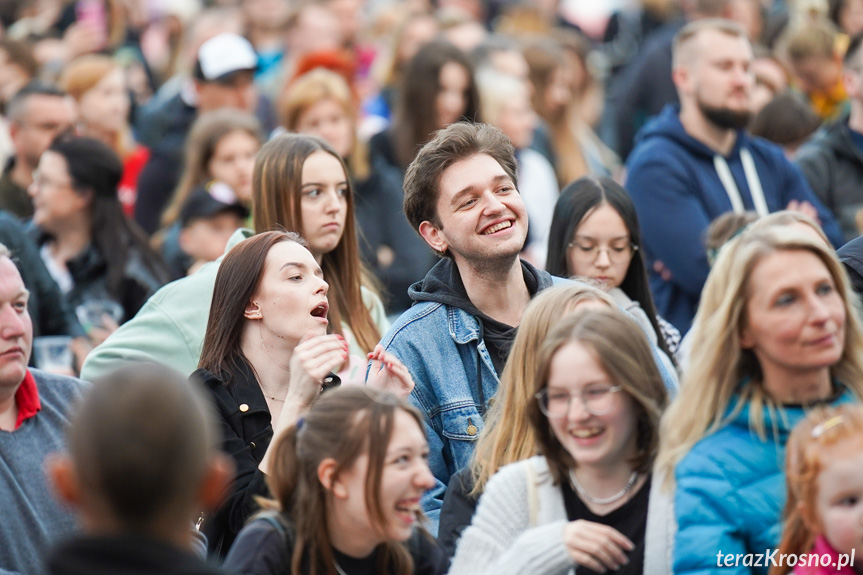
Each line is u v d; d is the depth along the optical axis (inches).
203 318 443.5
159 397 225.0
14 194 666.8
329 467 294.0
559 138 842.2
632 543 301.4
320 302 385.4
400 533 294.8
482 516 315.6
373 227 689.6
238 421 373.4
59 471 231.9
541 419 311.0
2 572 328.5
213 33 914.1
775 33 944.3
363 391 301.3
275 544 297.3
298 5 1098.7
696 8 952.9
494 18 1294.3
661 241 581.3
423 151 402.3
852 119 631.2
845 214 625.0
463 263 401.4
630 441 306.0
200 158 655.1
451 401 389.4
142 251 595.8
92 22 1127.0
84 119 788.0
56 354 517.0
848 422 274.7
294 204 455.2
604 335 300.0
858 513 267.9
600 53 1198.3
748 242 301.0
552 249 477.1
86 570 212.2
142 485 218.5
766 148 607.2
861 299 401.4
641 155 599.2
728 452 292.5
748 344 299.3
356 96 818.8
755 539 287.6
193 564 217.6
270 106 964.0
